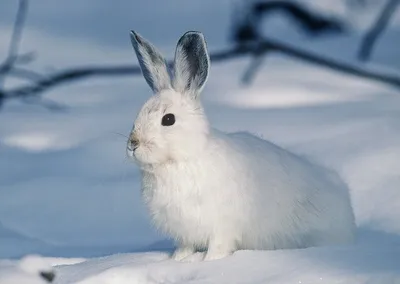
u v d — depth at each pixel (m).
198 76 10.55
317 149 16.41
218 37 35.31
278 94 24.11
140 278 9.81
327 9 35.94
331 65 24.64
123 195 15.25
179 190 10.38
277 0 35.44
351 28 36.06
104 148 17.89
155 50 11.01
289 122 18.84
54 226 14.36
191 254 10.77
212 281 9.31
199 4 40.44
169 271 9.81
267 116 19.73
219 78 26.22
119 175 16.27
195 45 10.62
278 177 10.80
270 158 10.88
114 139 18.48
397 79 23.91
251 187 10.54
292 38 34.00
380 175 14.83
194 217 10.44
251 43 25.44
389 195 14.03
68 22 37.00
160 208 10.58
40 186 15.75
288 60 28.38
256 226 10.66
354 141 16.69
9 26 34.34
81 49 31.53
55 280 9.22
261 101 23.80
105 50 31.45
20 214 14.80
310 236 11.12
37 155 17.89
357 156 15.72
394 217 13.27
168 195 10.43
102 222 14.40
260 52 25.38
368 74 24.02
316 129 17.91
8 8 37.91
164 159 10.30
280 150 11.22
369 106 20.45
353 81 25.61
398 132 17.14
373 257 9.67
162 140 10.24
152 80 11.07
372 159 15.48
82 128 20.34
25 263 8.95
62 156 17.69
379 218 13.30
